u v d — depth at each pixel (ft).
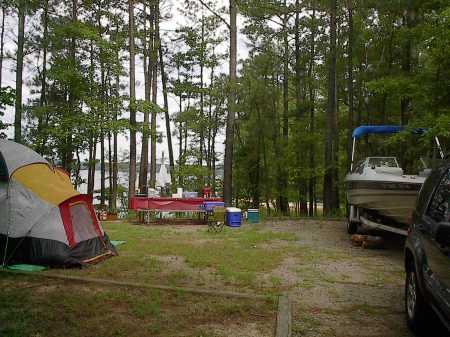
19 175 23.52
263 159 75.82
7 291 18.02
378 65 56.59
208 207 43.16
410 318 14.58
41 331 13.80
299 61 69.26
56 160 68.64
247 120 67.72
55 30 55.26
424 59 45.44
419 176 29.12
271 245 31.40
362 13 50.72
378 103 61.98
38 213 23.08
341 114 74.74
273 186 74.64
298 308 16.74
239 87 58.65
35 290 18.45
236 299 17.34
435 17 33.88
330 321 15.42
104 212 49.34
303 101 68.85
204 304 16.69
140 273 21.91
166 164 85.87
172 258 26.22
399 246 31.27
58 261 22.48
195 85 78.59
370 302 17.72
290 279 21.25
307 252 28.63
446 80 30.99
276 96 66.13
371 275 22.31
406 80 34.65
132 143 57.82
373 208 30.45
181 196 45.85
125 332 13.82
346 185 38.37
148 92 68.95
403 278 21.75
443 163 15.57
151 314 15.48
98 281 19.43
